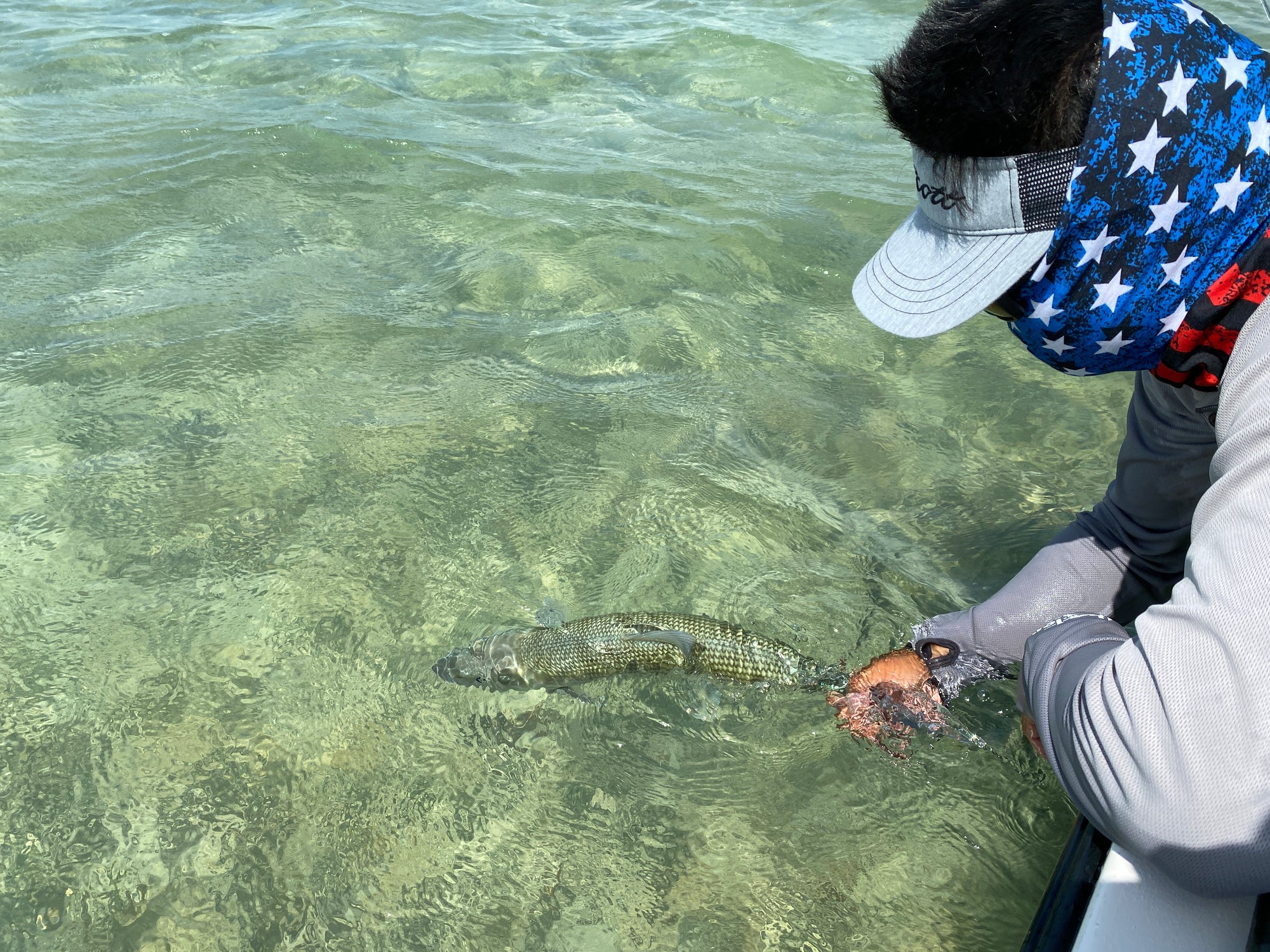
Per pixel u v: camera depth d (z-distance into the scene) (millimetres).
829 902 895
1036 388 1630
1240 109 628
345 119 2641
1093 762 683
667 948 858
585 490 1394
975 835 955
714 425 1533
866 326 1808
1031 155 648
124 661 1128
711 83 2957
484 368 1656
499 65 3072
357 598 1216
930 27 664
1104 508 1053
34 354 1659
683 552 1292
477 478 1410
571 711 1094
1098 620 832
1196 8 653
